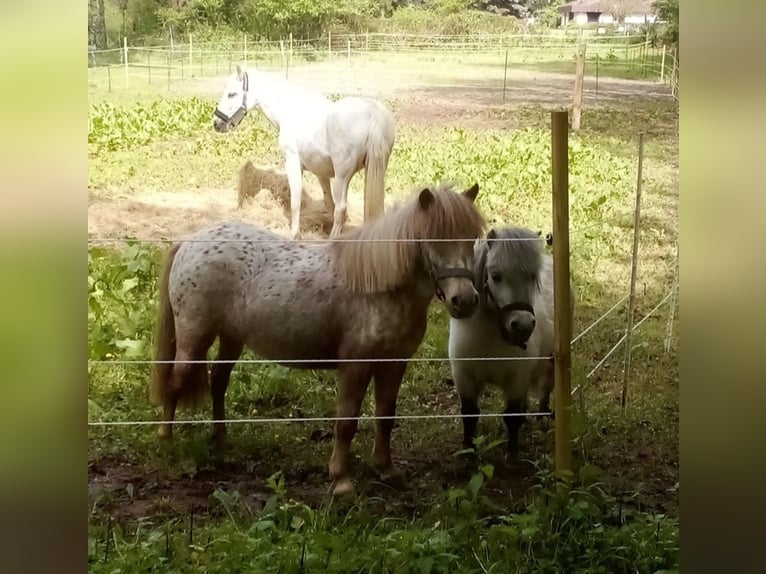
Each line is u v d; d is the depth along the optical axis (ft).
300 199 26.48
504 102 32.53
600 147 29.22
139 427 16.24
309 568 11.24
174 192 27.55
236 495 13.43
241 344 15.52
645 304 22.36
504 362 14.75
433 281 13.62
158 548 12.00
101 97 32.19
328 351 14.34
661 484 15.30
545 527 12.17
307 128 26.16
